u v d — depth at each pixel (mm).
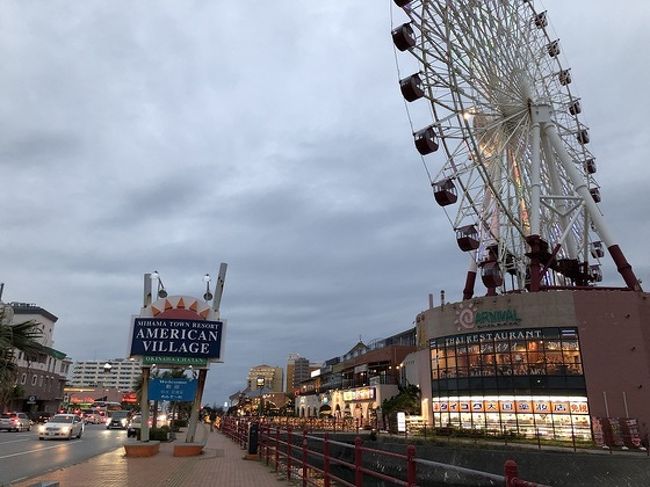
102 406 119750
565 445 31828
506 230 44750
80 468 16656
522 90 41688
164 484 13133
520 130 42688
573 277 47156
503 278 43812
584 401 37000
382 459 31250
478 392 40938
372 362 74438
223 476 15062
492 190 36812
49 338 76188
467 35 34281
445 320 44625
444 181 39688
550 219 46500
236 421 33438
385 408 52469
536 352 39125
